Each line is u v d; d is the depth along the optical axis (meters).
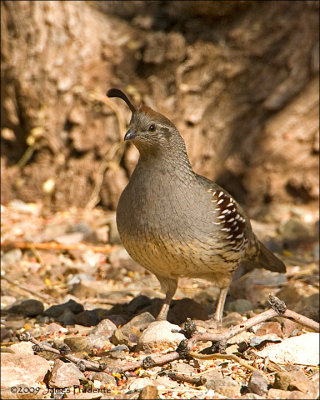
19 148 13.33
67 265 10.36
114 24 13.06
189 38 12.85
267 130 12.52
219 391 5.36
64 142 13.03
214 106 12.88
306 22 12.34
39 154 13.17
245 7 12.60
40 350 5.79
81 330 7.46
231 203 7.30
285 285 9.39
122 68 12.94
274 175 12.55
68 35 12.66
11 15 12.52
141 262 7.21
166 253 6.92
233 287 9.14
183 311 7.83
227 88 12.80
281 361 6.02
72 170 13.14
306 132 12.42
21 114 12.98
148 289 9.06
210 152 12.85
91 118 12.94
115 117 12.94
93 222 12.26
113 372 5.82
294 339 6.16
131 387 5.52
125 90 12.84
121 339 6.77
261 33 12.56
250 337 6.75
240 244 7.38
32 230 11.89
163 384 5.53
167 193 6.84
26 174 13.25
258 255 8.56
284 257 10.73
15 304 8.40
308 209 12.48
